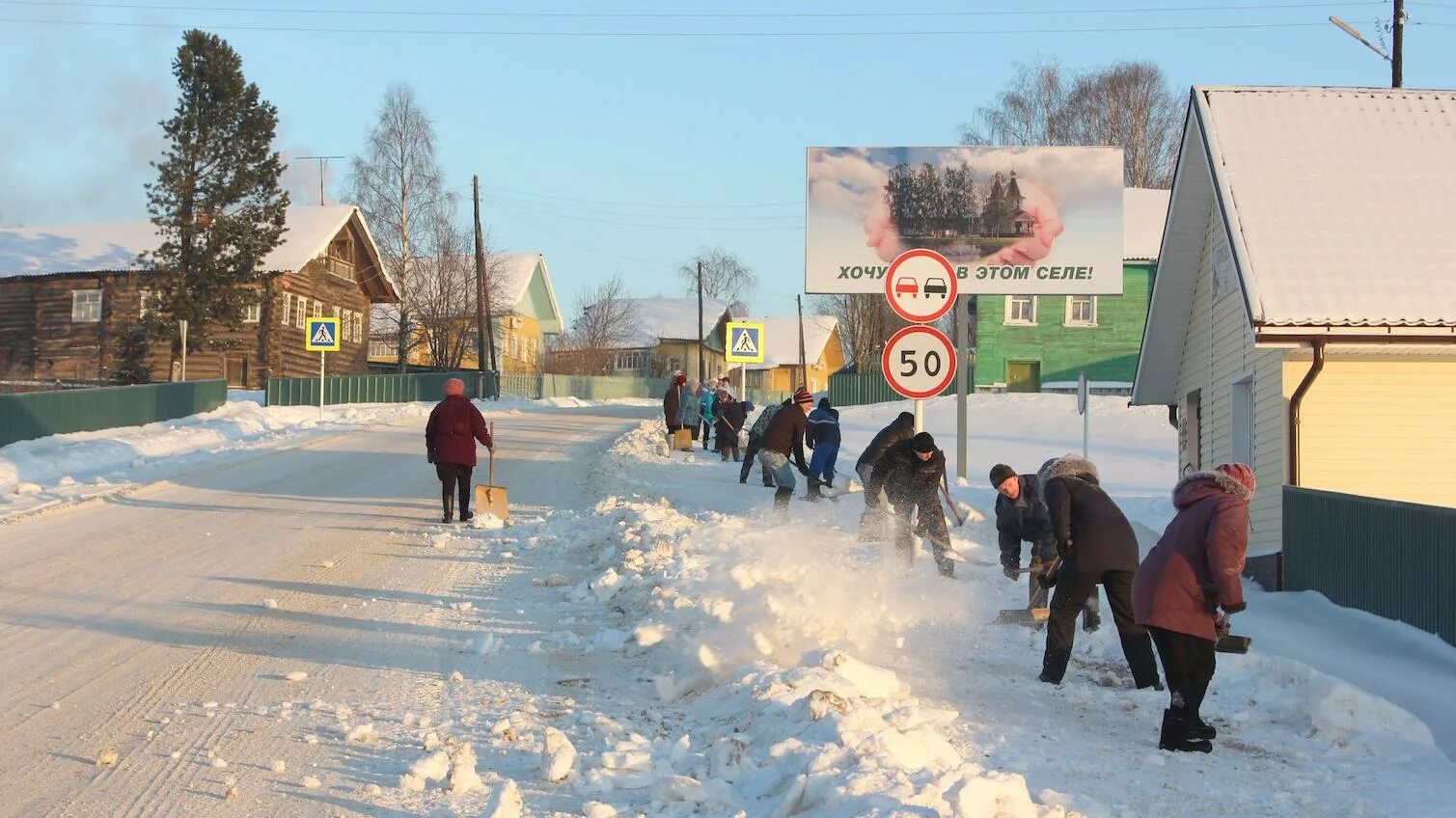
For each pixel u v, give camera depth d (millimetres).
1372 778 6352
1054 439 31234
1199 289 18125
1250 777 6367
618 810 5277
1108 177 25281
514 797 5094
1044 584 9938
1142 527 16812
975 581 12273
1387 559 10828
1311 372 13711
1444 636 9797
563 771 5707
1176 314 18797
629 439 30625
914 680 8164
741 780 5688
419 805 5379
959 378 20984
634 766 5816
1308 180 15234
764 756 5867
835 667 7242
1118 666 9156
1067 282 25312
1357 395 14133
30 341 56500
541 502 18547
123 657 8430
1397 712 7238
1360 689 7383
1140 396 20203
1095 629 10133
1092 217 25266
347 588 11250
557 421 40188
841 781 5043
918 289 12297
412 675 7992
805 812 5016
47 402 25031
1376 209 14805
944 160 25438
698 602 9500
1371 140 16000
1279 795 6016
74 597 10555
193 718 6895
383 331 77500
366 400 49875
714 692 7445
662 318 95500
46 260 57188
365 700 7301
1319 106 16594
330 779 5762
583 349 90438
